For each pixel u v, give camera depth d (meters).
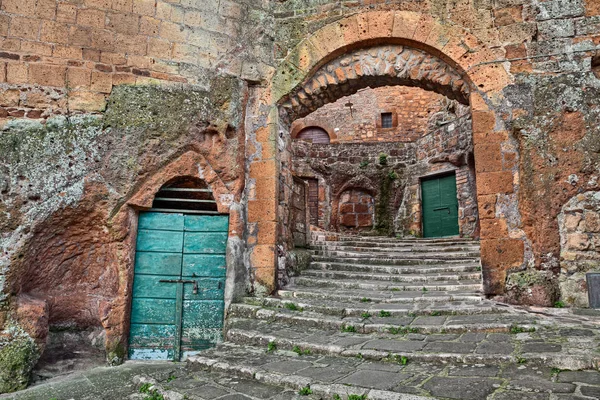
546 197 4.86
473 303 4.80
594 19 5.10
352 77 5.90
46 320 4.48
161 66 5.39
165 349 5.03
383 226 13.62
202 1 5.76
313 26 5.95
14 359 4.09
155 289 5.14
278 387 3.22
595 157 4.79
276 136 5.84
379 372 3.24
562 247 4.78
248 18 6.02
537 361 3.11
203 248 5.35
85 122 4.90
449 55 5.42
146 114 5.11
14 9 4.91
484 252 5.01
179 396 3.20
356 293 5.41
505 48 5.29
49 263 4.78
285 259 6.12
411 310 4.56
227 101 5.58
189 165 5.34
